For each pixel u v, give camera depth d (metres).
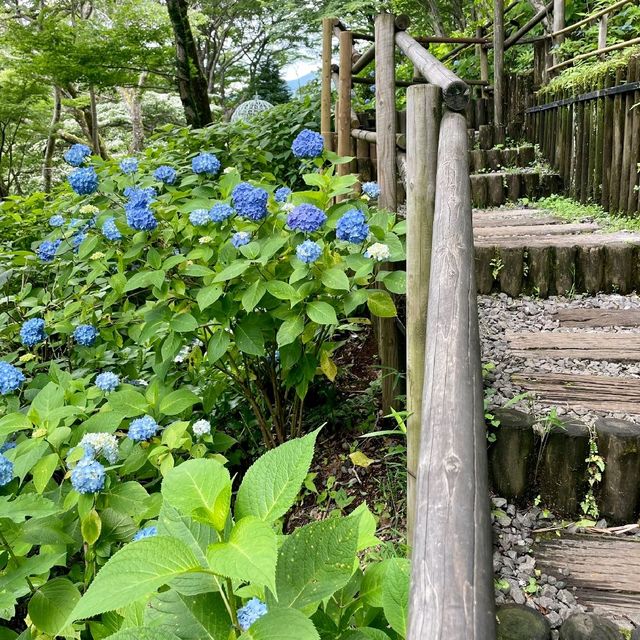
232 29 17.73
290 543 0.83
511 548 1.77
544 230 3.54
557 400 2.11
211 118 8.97
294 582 0.82
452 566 0.62
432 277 1.25
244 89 19.64
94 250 2.34
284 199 2.42
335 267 1.97
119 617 1.31
